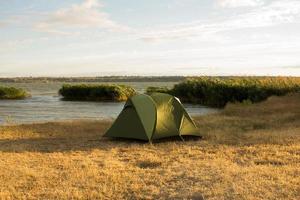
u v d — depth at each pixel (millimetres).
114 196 7789
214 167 9953
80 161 10914
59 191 8008
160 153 12023
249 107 25844
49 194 7855
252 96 43469
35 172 9570
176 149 12609
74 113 34156
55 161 10898
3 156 11586
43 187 8383
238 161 10820
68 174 9352
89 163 10625
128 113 14578
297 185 8266
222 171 9492
